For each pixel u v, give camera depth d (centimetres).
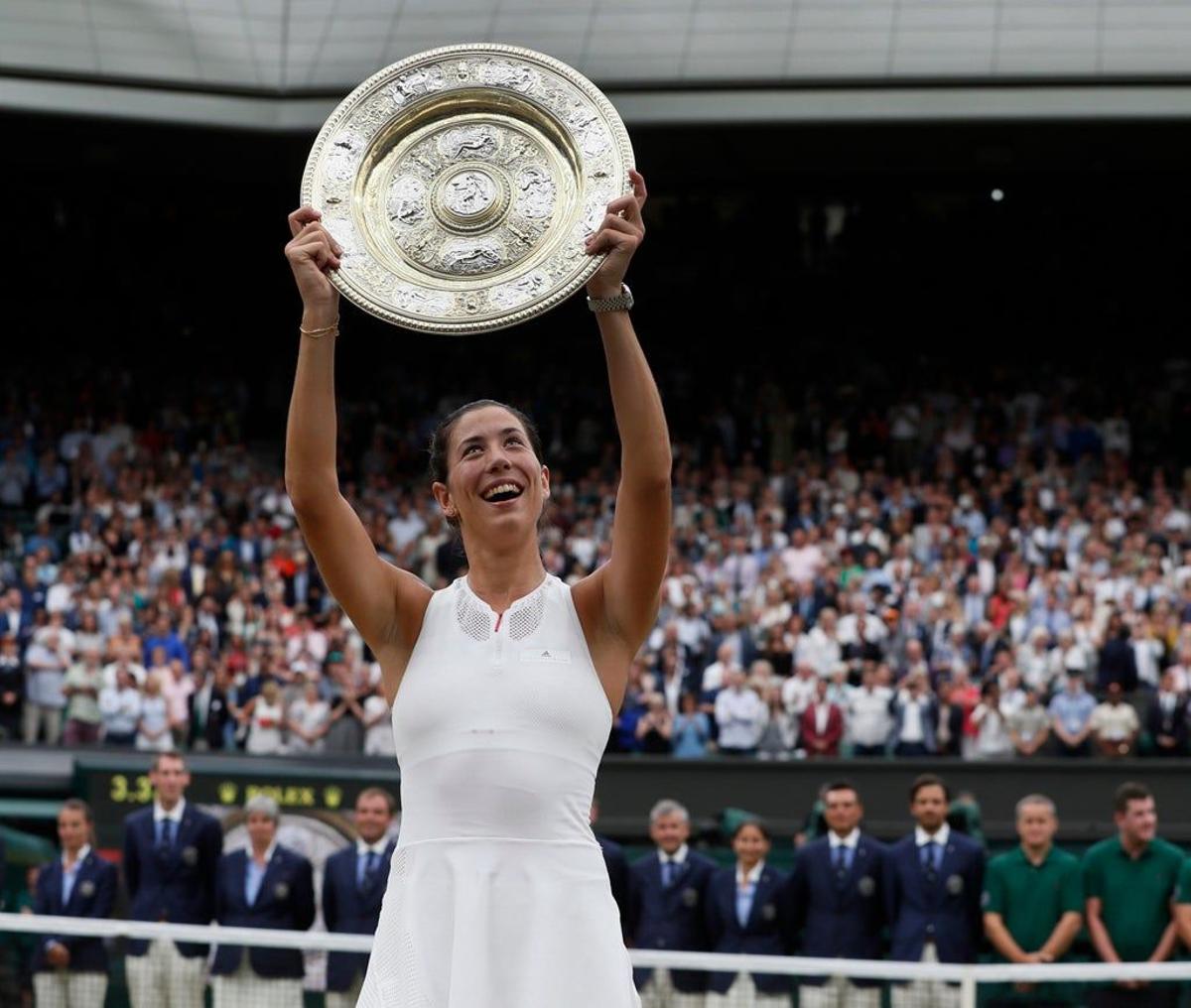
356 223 959
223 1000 2039
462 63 981
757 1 6331
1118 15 6134
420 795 886
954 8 6222
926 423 6481
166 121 6228
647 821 4291
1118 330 7275
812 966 2005
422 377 7075
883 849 2567
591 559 5503
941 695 4431
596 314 923
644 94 6191
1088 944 2575
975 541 5419
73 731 4441
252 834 2583
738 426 6712
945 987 1992
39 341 7319
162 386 7156
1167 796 4172
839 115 6122
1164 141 6475
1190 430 6706
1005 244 7419
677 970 2028
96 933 2052
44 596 4878
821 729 4400
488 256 942
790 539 5406
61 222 7419
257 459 7088
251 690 4478
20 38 6134
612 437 6862
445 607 919
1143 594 4878
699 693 4553
